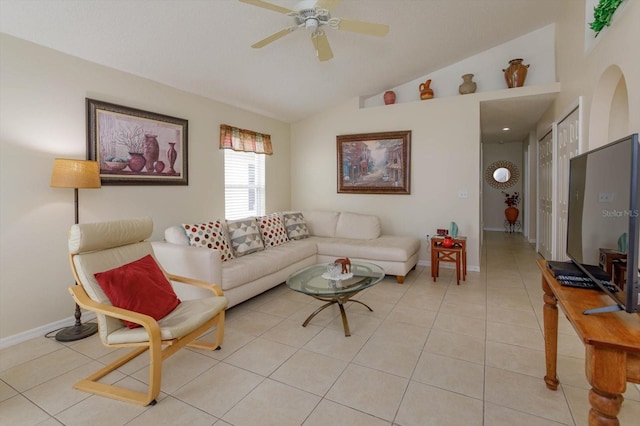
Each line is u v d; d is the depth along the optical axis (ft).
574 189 5.89
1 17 7.41
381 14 10.39
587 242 5.07
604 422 3.30
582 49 10.00
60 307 9.05
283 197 17.97
